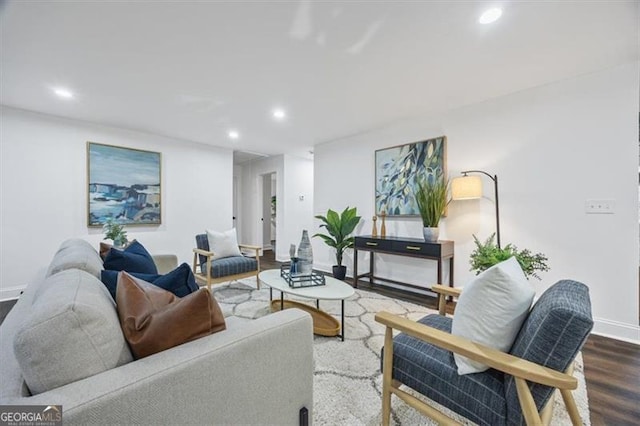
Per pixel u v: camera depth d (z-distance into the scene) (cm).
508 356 95
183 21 173
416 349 124
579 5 159
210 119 354
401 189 364
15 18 168
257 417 93
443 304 170
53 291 83
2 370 75
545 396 89
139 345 82
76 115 338
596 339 220
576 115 242
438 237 317
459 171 313
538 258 208
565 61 219
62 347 68
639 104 217
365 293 338
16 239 316
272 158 606
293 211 586
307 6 161
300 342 105
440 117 329
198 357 79
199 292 93
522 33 185
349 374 169
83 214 360
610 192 228
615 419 136
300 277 247
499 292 105
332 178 459
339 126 382
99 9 162
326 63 222
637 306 218
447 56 212
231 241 348
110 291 115
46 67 226
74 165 354
